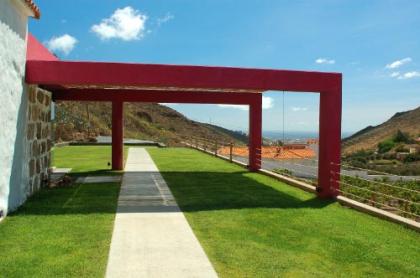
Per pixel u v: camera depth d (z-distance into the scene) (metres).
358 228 7.24
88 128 37.41
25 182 9.03
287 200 9.66
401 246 6.29
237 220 7.66
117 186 11.33
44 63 8.78
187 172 14.58
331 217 8.02
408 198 10.61
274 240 6.43
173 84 9.30
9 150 7.77
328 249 6.05
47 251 5.71
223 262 5.41
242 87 9.56
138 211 8.29
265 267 5.26
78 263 5.28
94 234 6.58
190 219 7.70
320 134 10.20
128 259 5.47
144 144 30.66
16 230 6.72
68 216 7.73
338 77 9.94
